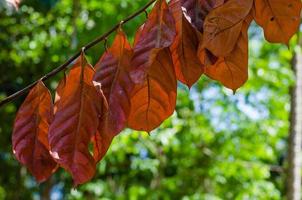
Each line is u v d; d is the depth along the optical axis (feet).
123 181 30.60
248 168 26.96
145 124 4.63
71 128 4.53
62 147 4.51
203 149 28.09
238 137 27.96
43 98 4.89
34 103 4.89
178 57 4.55
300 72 23.73
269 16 4.55
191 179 28.66
